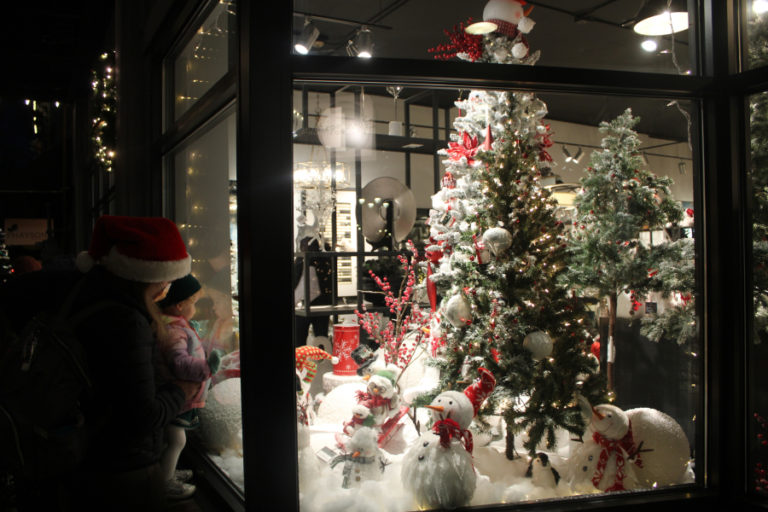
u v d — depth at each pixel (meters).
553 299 2.46
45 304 1.98
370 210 2.98
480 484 2.28
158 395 1.90
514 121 2.57
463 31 2.54
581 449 2.50
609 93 2.45
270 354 1.99
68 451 1.68
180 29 3.33
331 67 2.10
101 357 1.72
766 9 2.48
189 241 3.61
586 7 2.66
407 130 2.80
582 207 2.87
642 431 2.47
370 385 2.48
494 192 2.48
